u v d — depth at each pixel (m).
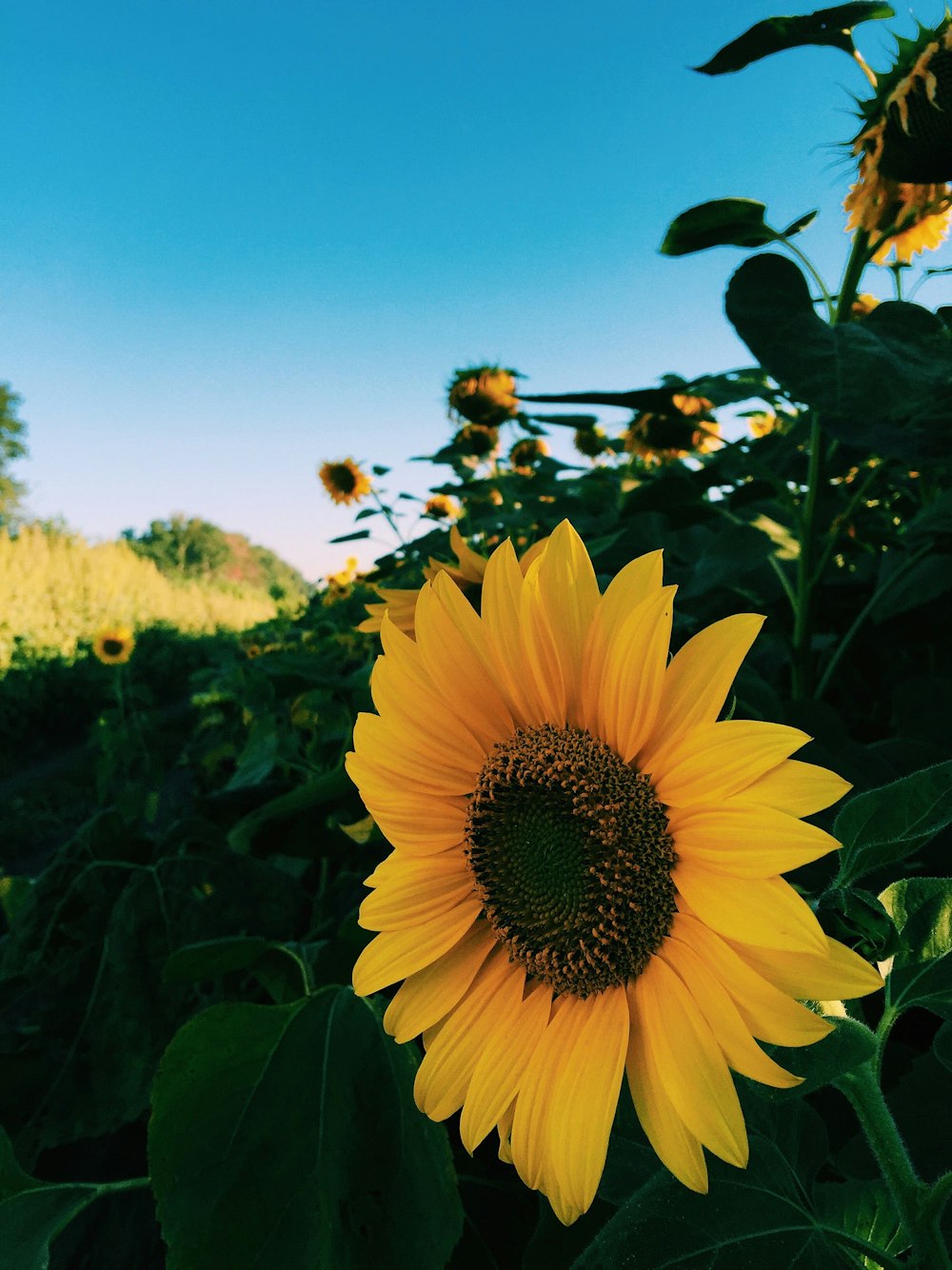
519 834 0.86
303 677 2.31
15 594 19.22
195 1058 1.09
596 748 0.86
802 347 1.32
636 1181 0.94
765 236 1.87
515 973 0.87
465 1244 1.18
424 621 0.92
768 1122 0.94
